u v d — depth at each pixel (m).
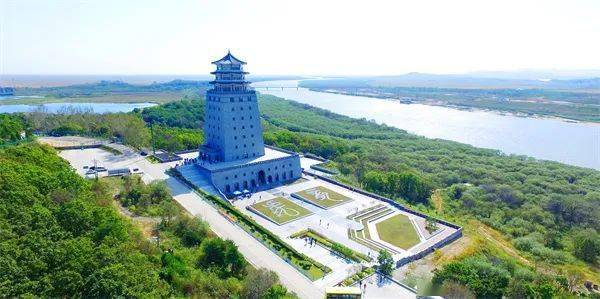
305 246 92.31
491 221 133.75
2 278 49.25
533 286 79.25
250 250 85.06
